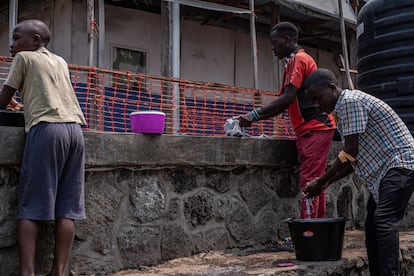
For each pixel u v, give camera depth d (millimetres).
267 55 10539
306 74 3961
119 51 8133
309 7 8211
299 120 4098
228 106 5262
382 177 3250
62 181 2936
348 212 5164
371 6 5770
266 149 4238
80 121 3035
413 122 5418
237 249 4086
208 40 9414
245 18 9398
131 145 3406
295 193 4594
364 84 5859
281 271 3256
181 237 3744
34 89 2885
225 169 4023
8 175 2969
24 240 2787
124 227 3445
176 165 3695
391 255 3139
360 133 3223
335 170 3371
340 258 3611
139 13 8398
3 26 8297
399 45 5504
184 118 4438
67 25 7492
